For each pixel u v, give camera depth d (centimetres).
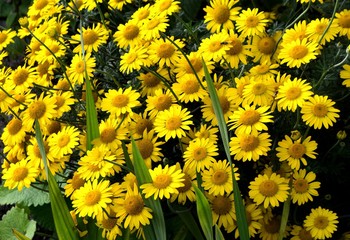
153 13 60
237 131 51
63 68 60
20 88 61
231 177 51
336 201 60
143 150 54
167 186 49
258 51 59
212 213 52
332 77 56
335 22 56
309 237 53
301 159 50
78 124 62
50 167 57
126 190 53
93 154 52
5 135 59
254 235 56
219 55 55
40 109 57
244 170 57
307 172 55
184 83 56
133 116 57
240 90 54
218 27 60
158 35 59
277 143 56
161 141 59
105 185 50
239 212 47
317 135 58
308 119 50
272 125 56
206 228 48
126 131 54
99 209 49
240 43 57
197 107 59
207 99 55
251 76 56
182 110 53
